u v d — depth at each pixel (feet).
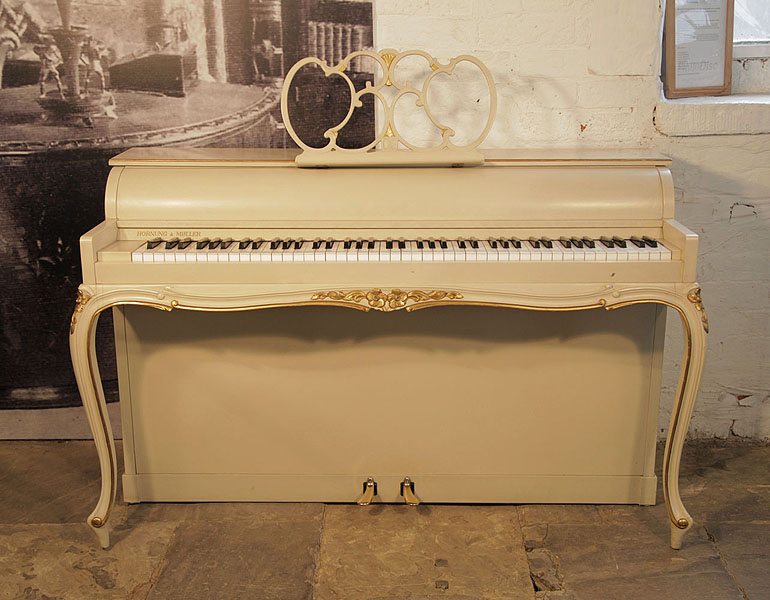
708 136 9.23
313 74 9.27
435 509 8.68
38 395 10.16
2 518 8.52
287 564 7.74
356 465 8.67
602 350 8.26
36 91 9.27
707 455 9.77
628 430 8.50
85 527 8.38
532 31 9.05
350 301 7.32
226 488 8.77
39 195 9.57
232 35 9.16
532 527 8.32
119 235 7.86
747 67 9.92
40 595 7.32
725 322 9.75
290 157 8.30
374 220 7.80
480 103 9.27
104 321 9.95
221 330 8.28
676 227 7.43
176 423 8.57
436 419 8.50
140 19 9.10
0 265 9.75
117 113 9.37
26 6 9.04
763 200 9.37
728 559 7.77
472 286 7.31
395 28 9.09
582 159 8.03
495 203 7.78
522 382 8.38
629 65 9.11
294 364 8.37
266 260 7.30
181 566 7.72
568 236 7.80
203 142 9.50
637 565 7.69
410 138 9.39
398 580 7.50
